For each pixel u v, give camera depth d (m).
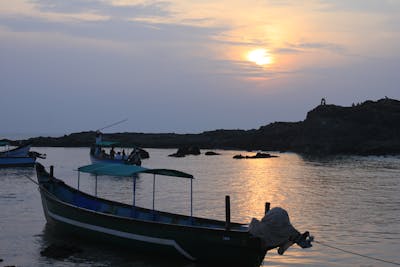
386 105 121.19
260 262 17.80
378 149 103.62
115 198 36.69
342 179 52.69
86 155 96.12
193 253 18.69
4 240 21.88
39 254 19.72
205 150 135.75
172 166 71.81
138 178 53.19
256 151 128.25
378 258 19.73
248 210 31.09
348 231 24.72
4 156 61.41
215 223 20.36
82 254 19.91
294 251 20.73
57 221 23.16
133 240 19.95
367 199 36.72
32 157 63.47
